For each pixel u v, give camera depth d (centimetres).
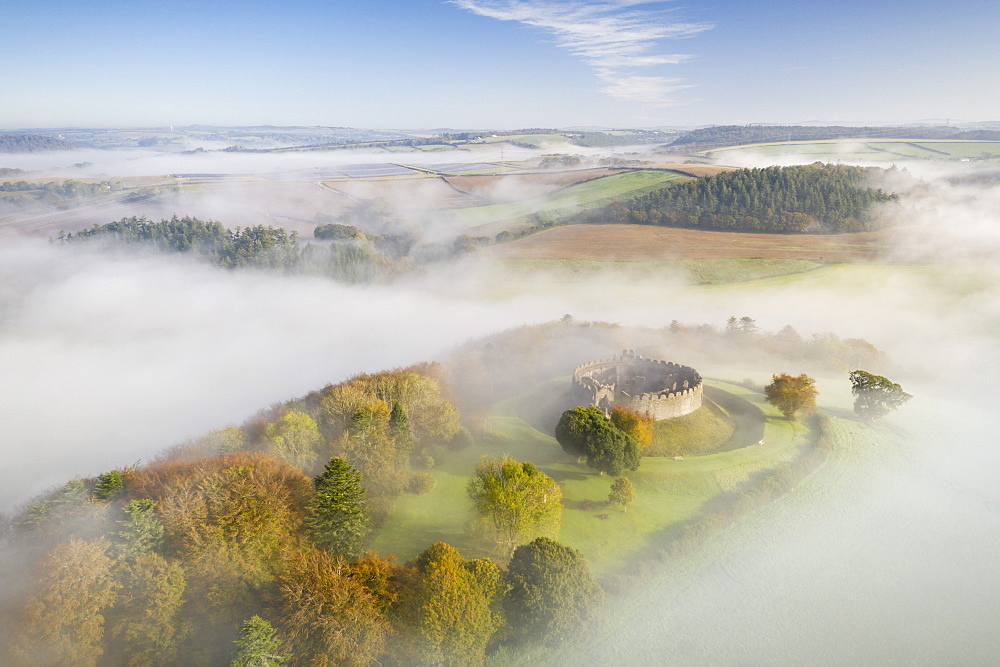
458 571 6172
